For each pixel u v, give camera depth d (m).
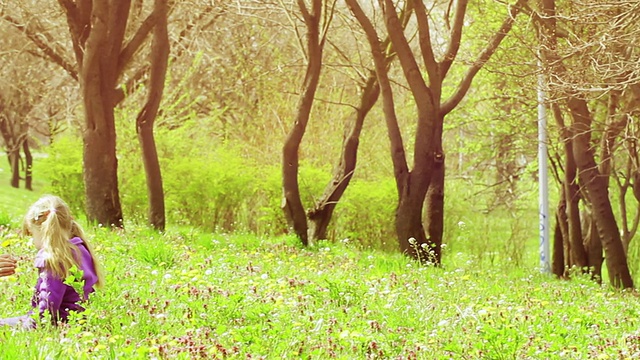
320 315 7.88
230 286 9.57
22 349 5.50
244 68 35.31
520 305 10.52
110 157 18.30
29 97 41.09
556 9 18.44
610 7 13.08
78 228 6.97
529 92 21.16
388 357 6.54
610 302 12.28
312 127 31.42
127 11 18.41
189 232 18.84
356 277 11.97
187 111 36.47
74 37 18.67
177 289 8.78
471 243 28.17
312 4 19.78
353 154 22.16
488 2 22.66
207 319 7.33
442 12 27.91
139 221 25.42
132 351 5.60
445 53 18.95
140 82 29.44
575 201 22.72
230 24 36.28
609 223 19.42
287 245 17.80
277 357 5.93
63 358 5.45
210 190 26.45
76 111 37.84
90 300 6.86
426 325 8.15
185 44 33.47
